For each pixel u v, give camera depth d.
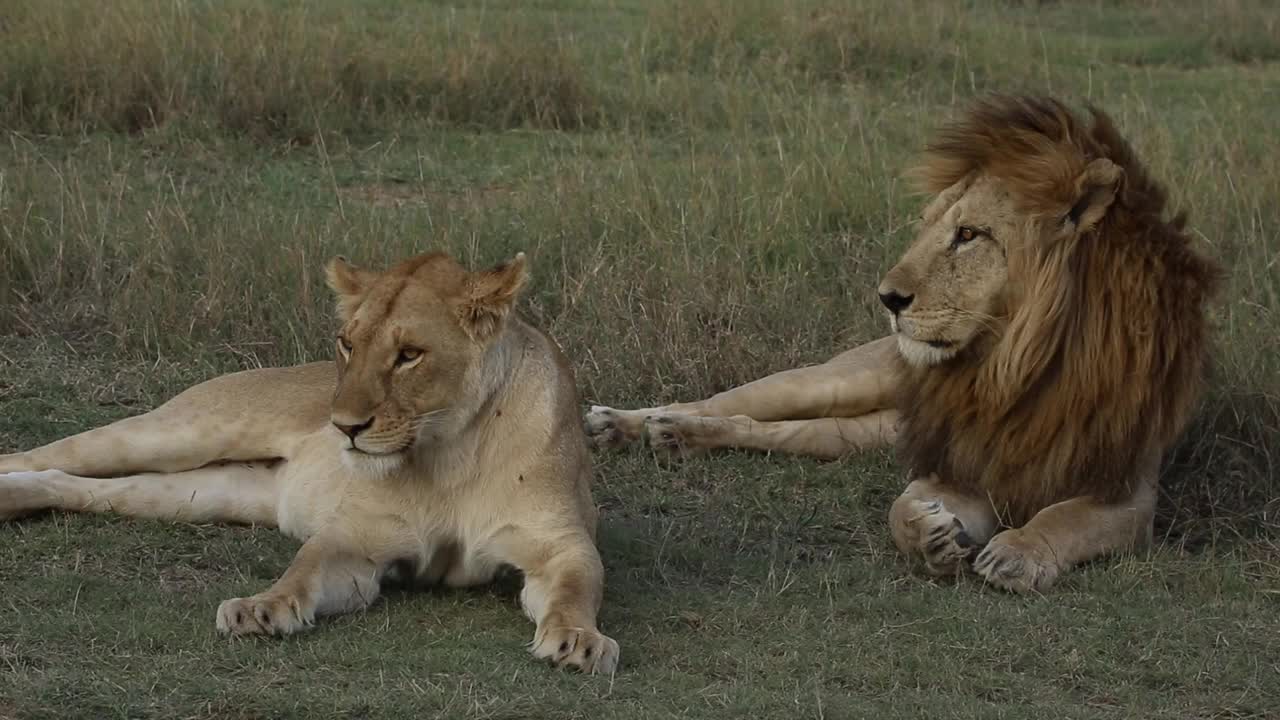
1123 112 19.41
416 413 8.05
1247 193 16.05
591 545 8.34
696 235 14.50
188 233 14.10
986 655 8.18
